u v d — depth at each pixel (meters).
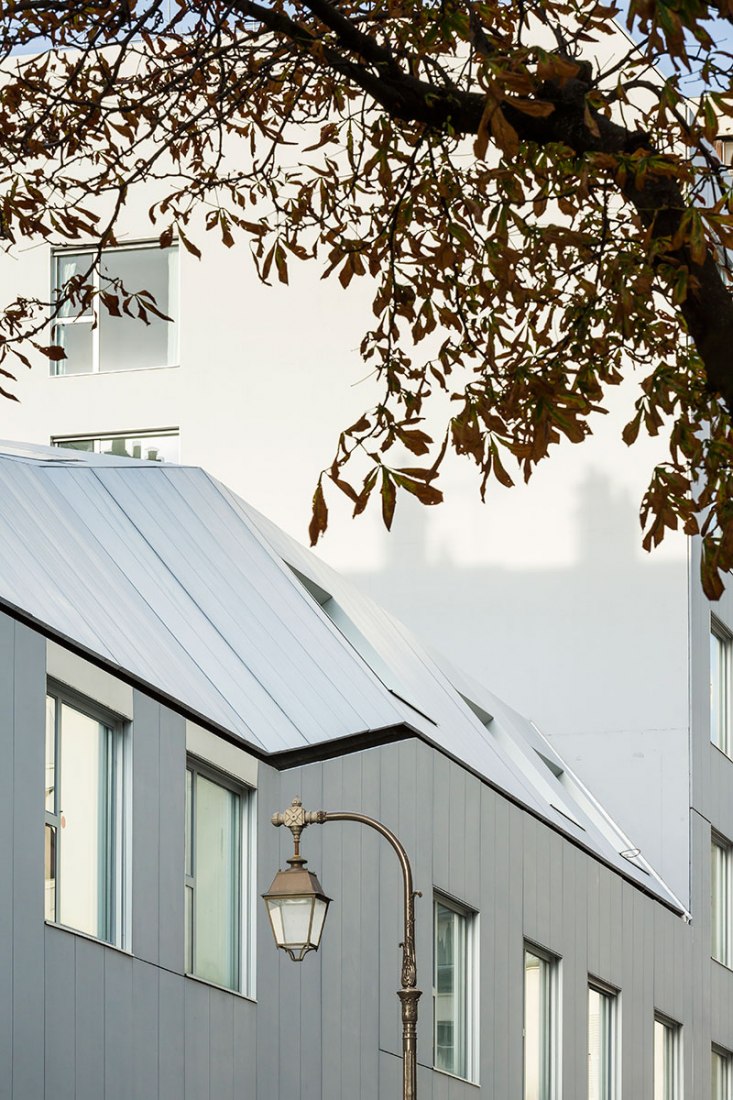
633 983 33.16
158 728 18.50
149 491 24.69
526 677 40.00
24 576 17.84
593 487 40.38
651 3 6.02
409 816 24.22
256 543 26.31
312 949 16.28
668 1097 36.03
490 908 26.66
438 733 26.83
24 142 9.73
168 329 43.56
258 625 23.64
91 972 16.77
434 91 7.90
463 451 8.05
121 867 17.80
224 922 19.83
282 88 9.90
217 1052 18.84
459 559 40.75
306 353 42.75
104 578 20.61
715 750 41.16
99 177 9.85
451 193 8.94
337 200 9.65
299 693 22.69
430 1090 24.06
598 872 31.78
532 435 8.04
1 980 15.46
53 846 16.78
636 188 7.49
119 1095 16.95
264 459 42.47
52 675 16.78
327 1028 21.38
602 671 39.69
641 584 39.84
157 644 20.11
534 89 7.54
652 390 8.38
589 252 8.99
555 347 8.92
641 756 39.16
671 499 8.22
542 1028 28.97
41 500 21.22
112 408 43.34
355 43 7.93
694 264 7.36
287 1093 20.25
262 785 20.52
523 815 28.44
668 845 38.62
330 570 30.62
